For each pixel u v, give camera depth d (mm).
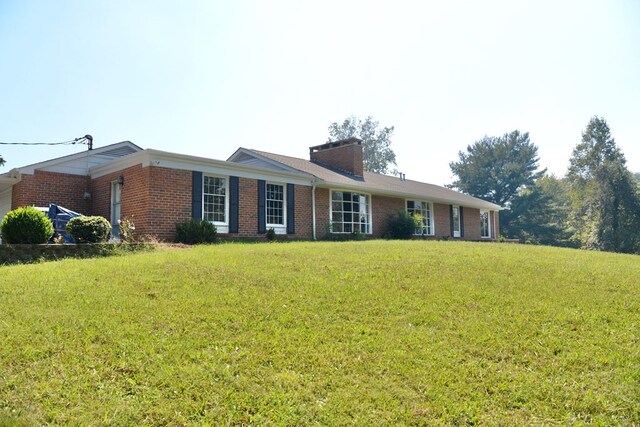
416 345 5211
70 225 11367
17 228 10477
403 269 8562
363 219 21234
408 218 22266
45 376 4109
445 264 9188
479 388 4414
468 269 8805
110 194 15219
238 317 5695
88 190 16391
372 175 26547
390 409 4008
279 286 7086
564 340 5531
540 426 3879
